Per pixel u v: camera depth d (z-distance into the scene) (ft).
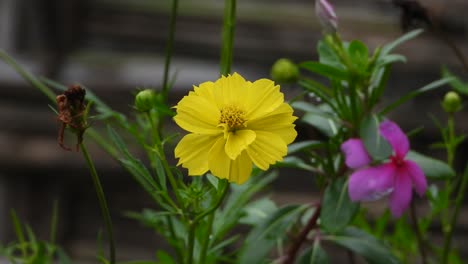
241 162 1.17
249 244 1.52
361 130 1.42
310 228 1.56
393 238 1.80
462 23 4.33
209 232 1.41
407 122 3.85
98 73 4.27
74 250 4.12
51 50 4.29
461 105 1.75
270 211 1.67
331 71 1.43
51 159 3.95
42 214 4.08
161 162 1.40
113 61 4.40
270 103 1.19
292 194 4.16
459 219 3.92
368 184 1.42
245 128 1.18
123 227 4.18
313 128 1.67
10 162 3.96
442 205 1.70
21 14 4.28
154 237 4.17
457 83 1.74
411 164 1.45
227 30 1.59
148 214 1.64
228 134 1.16
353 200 1.41
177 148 1.18
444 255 1.65
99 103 1.56
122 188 4.15
